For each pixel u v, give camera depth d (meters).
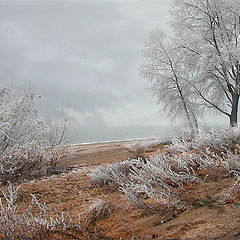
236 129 5.61
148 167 3.97
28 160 6.43
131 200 3.23
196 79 14.73
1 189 5.25
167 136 13.62
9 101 6.41
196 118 15.61
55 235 2.63
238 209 2.48
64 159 9.54
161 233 2.37
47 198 4.71
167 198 3.05
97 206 3.36
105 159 10.69
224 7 14.27
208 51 13.72
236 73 13.54
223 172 3.73
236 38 14.16
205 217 2.46
